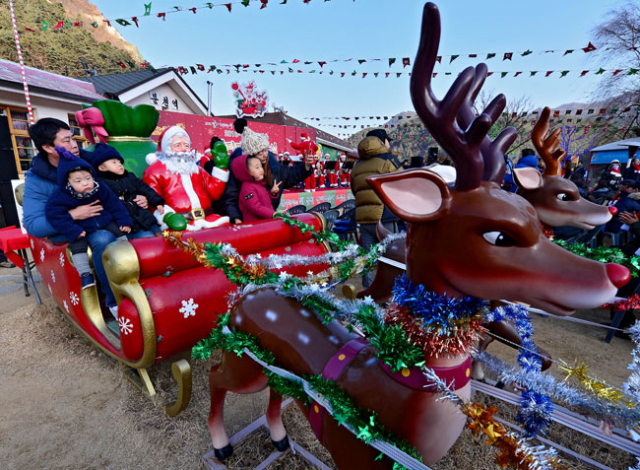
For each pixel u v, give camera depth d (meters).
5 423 2.32
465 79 0.85
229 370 1.68
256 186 3.24
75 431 2.25
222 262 1.69
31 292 4.57
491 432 0.93
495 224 0.87
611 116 11.71
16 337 3.36
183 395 2.07
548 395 1.27
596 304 0.84
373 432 1.05
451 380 1.07
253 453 2.03
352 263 2.10
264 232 2.71
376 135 3.99
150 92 12.40
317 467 1.95
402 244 2.62
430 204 0.95
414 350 1.03
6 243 3.82
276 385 1.34
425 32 0.81
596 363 3.18
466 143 0.89
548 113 2.26
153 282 2.20
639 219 3.77
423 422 1.07
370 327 1.14
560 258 0.88
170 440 2.17
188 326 2.29
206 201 3.28
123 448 2.12
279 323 1.47
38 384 2.71
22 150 8.22
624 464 2.03
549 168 2.35
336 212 6.41
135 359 2.25
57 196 2.41
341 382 1.21
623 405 1.17
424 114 0.89
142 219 2.85
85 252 2.53
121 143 3.33
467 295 0.99
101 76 12.67
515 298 0.93
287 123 16.16
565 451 2.10
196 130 7.19
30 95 7.99
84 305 2.62
